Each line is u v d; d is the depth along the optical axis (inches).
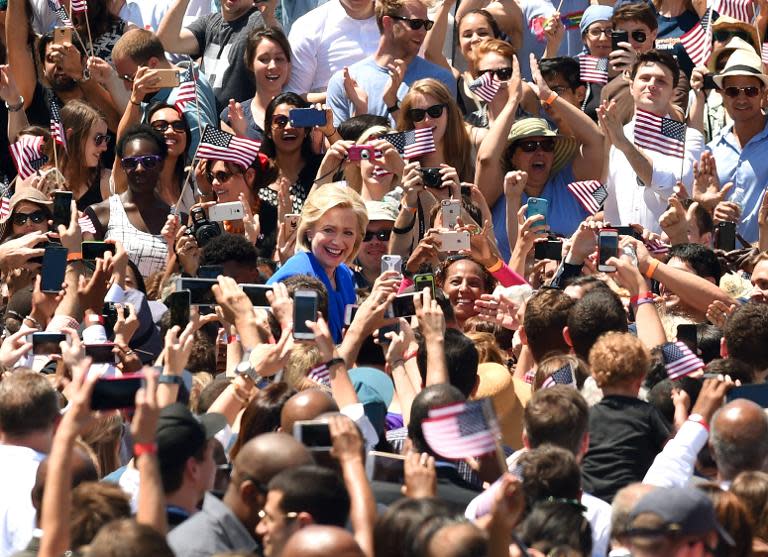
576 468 868.6
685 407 1054.4
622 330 1173.7
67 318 1226.6
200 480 853.2
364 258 1574.8
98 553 653.3
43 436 970.1
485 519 756.0
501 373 1148.5
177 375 970.7
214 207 1551.4
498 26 2022.6
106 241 1312.7
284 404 946.7
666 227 1600.6
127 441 1114.7
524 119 1742.1
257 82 1904.5
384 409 1040.8
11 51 1916.8
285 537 756.6
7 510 937.5
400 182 1658.5
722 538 781.9
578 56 2003.0
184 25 2146.9
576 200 1752.0
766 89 1835.6
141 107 1829.5
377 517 773.9
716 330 1300.4
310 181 1749.5
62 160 1727.4
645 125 1638.8
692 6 2007.9
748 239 1787.6
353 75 1873.8
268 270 1523.1
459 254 1499.8
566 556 789.2
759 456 944.9
